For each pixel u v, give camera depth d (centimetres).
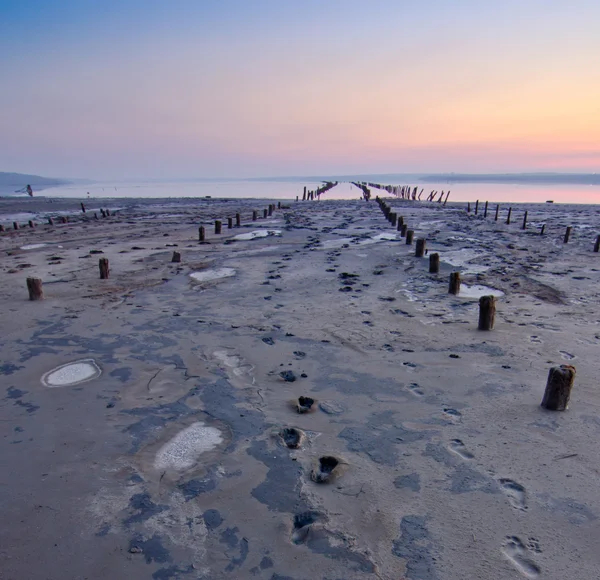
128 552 332
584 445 452
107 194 9181
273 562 323
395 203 4753
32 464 436
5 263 1450
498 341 740
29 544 339
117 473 423
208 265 1393
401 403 548
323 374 633
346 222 2648
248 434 488
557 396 514
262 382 611
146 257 1532
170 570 316
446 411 527
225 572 315
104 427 502
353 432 489
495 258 1498
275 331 805
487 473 414
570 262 1423
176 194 9025
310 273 1278
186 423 511
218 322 857
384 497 387
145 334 794
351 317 881
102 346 740
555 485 396
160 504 383
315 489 400
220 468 431
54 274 1271
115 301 1001
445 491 392
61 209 4162
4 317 884
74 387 599
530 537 339
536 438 467
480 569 311
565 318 862
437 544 335
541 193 8362
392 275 1247
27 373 641
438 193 8350
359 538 343
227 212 3578
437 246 1747
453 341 745
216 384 606
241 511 375
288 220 2767
